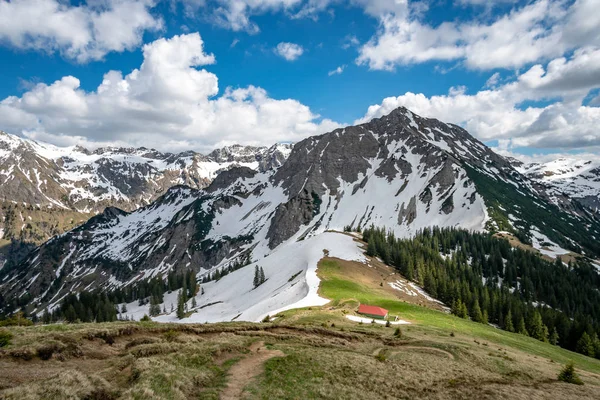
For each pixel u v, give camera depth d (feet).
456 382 111.55
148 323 146.30
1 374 86.63
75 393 72.64
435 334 195.93
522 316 339.77
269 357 117.50
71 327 126.82
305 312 232.73
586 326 316.19
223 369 103.65
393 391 97.76
